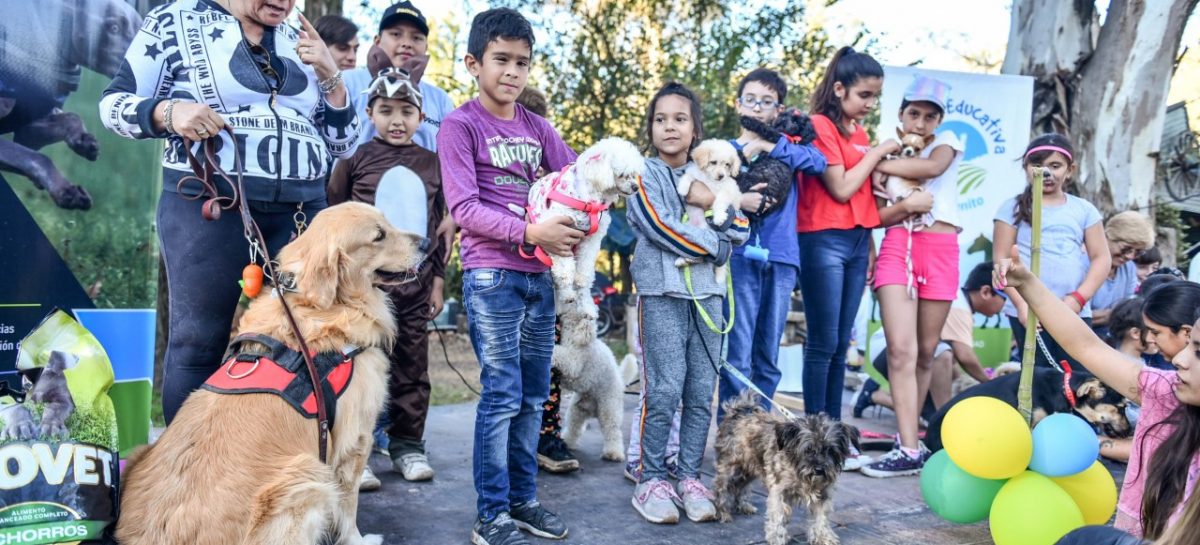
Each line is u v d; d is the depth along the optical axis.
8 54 2.28
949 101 5.85
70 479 2.31
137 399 2.69
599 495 3.81
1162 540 1.83
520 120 3.26
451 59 14.00
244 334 2.61
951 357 5.60
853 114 4.49
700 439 3.63
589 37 12.03
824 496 3.21
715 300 3.58
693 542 3.24
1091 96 6.88
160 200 2.99
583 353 4.20
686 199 3.79
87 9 2.50
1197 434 2.36
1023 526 2.80
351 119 3.45
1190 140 9.59
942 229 4.56
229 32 2.95
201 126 2.54
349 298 2.75
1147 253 6.30
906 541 3.37
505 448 3.03
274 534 2.28
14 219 2.31
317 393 2.54
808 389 4.43
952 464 3.09
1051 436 2.88
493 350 2.97
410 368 3.95
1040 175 2.98
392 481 3.90
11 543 2.19
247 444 2.35
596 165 3.07
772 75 4.32
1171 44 6.63
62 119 2.43
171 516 2.25
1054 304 2.83
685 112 3.83
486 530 2.98
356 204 2.86
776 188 3.93
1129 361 2.73
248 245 3.04
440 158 3.03
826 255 4.33
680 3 12.12
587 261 3.29
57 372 2.36
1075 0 6.84
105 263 2.56
